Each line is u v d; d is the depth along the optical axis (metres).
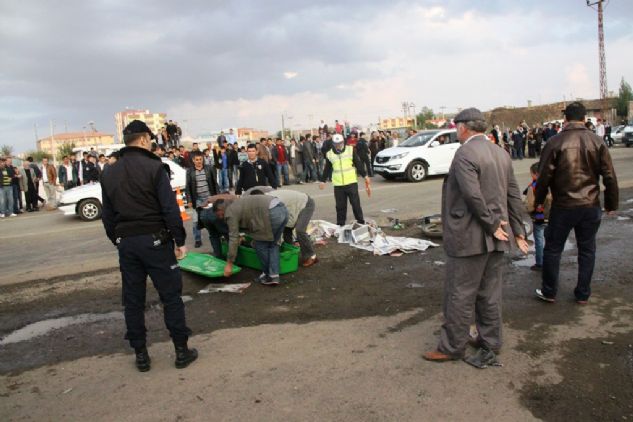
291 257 6.35
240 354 4.08
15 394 3.62
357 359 3.87
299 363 3.85
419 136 17.50
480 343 3.80
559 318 4.48
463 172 3.39
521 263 6.25
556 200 4.63
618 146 30.33
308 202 6.58
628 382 3.35
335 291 5.60
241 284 5.99
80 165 17.34
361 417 3.07
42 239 10.22
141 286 3.82
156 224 3.73
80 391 3.61
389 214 10.42
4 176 15.09
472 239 3.49
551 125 24.73
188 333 3.91
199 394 3.45
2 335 4.83
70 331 4.85
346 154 8.34
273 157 18.27
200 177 7.94
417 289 5.52
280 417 3.11
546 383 3.38
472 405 3.15
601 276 5.59
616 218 8.62
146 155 3.74
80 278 6.69
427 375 3.55
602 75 55.97
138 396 3.48
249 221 5.71
